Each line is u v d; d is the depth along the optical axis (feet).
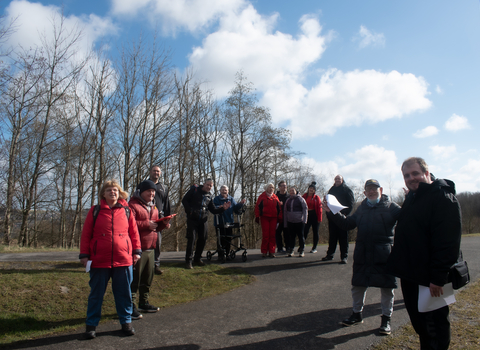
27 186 71.87
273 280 20.85
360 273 12.91
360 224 13.21
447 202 8.86
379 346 11.14
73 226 76.02
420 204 9.38
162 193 20.30
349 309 15.31
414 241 9.25
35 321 14.01
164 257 27.50
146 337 12.03
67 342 11.50
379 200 13.24
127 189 63.36
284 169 87.66
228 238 25.96
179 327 13.07
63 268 20.75
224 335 12.23
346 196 25.25
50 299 16.05
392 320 13.60
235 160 89.56
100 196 12.76
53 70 59.88
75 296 16.75
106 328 12.98
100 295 12.12
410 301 9.55
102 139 65.57
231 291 18.62
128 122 63.41
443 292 8.77
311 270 23.22
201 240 23.21
